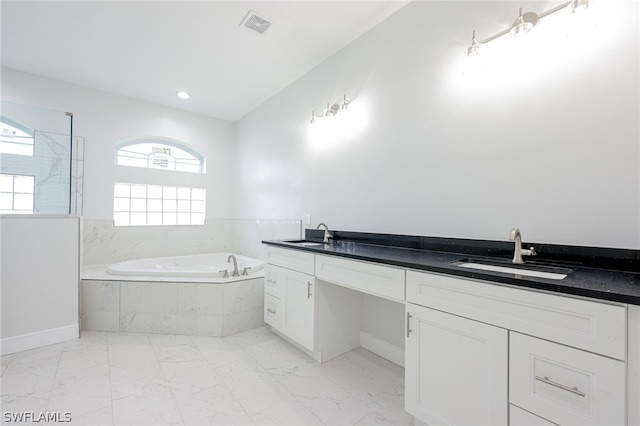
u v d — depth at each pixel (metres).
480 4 1.58
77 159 3.11
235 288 2.49
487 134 1.54
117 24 2.15
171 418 1.39
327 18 2.10
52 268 2.21
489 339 1.02
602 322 0.79
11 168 2.33
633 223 1.11
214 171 4.16
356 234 2.29
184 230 3.83
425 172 1.84
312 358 2.04
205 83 3.12
